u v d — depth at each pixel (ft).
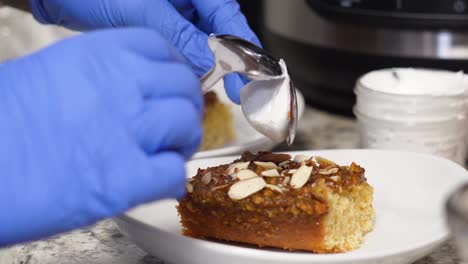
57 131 1.40
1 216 1.39
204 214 1.72
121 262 1.73
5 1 2.50
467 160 2.13
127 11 1.94
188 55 1.89
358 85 2.09
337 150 1.94
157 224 1.76
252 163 1.78
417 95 1.98
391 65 2.27
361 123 2.09
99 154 1.40
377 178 1.87
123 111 1.42
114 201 1.41
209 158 1.94
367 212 1.73
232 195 1.68
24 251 1.78
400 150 2.00
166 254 1.62
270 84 1.69
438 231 1.66
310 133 2.35
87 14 2.03
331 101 2.47
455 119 2.00
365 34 2.27
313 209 1.64
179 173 1.44
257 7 2.82
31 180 1.39
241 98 1.72
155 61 1.47
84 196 1.41
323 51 2.36
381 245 1.69
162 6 1.90
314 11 2.35
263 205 1.67
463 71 2.22
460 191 1.27
